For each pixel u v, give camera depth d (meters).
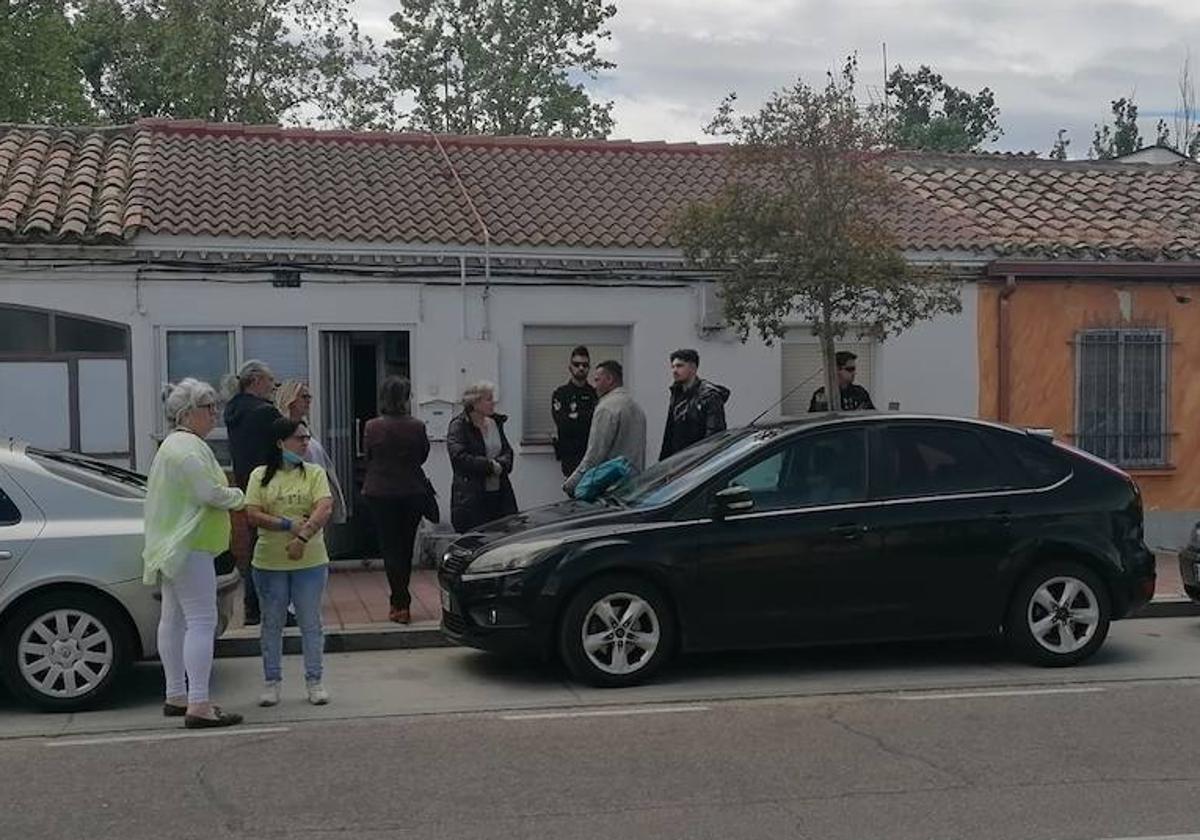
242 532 9.35
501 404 12.30
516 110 32.41
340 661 8.80
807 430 8.27
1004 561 8.23
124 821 5.43
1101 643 8.45
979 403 13.22
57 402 11.33
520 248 12.26
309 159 13.79
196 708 6.97
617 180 14.14
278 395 9.23
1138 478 13.56
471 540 8.39
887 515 8.10
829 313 10.95
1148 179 15.95
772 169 10.82
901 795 5.66
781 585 7.96
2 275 11.14
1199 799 5.58
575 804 5.57
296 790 5.84
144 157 13.20
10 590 7.18
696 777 5.96
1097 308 13.41
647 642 7.86
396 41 32.53
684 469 8.42
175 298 11.50
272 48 29.94
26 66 26.89
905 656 8.74
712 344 12.73
